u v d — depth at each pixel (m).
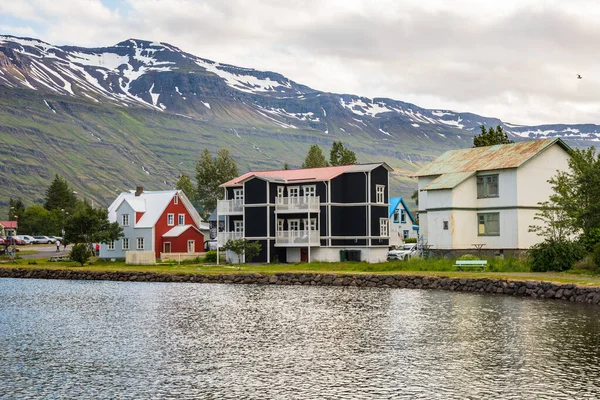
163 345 44.22
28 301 68.75
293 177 102.00
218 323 52.31
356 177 98.38
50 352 42.56
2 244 148.25
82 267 103.50
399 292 68.88
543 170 84.62
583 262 67.88
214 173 186.50
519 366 36.91
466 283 67.50
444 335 45.50
